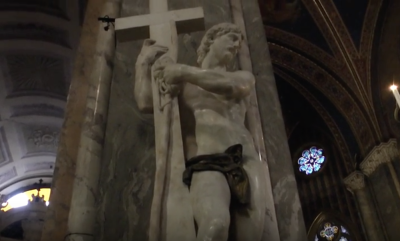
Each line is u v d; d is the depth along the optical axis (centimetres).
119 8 237
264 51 237
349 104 1048
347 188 1082
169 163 142
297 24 1035
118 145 189
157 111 153
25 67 834
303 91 1166
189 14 184
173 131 148
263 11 1020
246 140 146
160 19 182
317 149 1241
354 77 1005
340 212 1113
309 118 1248
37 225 1146
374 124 969
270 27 1060
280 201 183
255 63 231
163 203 134
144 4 240
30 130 1012
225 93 149
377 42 958
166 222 131
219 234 116
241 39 165
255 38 243
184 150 149
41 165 1144
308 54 1073
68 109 213
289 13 1016
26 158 1101
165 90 154
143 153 187
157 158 143
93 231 164
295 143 1295
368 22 959
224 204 124
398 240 885
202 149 141
